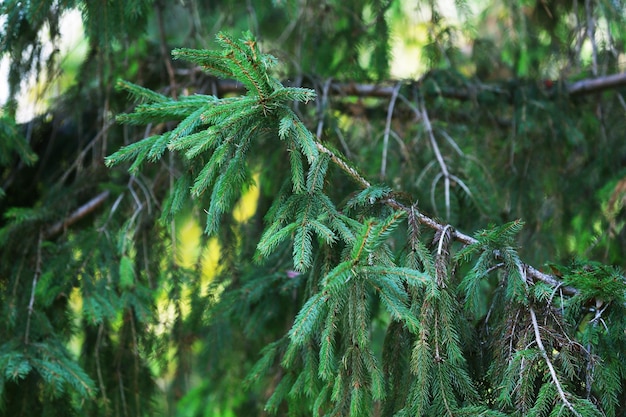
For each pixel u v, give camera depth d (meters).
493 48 3.87
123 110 3.29
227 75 1.86
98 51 3.11
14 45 2.79
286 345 2.26
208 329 3.31
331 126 3.17
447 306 1.80
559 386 1.65
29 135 3.35
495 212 3.16
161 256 2.99
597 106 3.79
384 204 1.96
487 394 1.83
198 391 3.76
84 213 3.10
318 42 3.71
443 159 3.19
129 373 2.90
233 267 3.03
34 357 2.44
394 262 1.92
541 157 3.59
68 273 2.76
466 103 3.69
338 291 1.77
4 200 3.39
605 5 3.64
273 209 1.93
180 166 3.13
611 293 1.74
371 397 1.85
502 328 1.82
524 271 1.84
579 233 3.63
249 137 1.84
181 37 4.38
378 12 3.56
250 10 3.50
